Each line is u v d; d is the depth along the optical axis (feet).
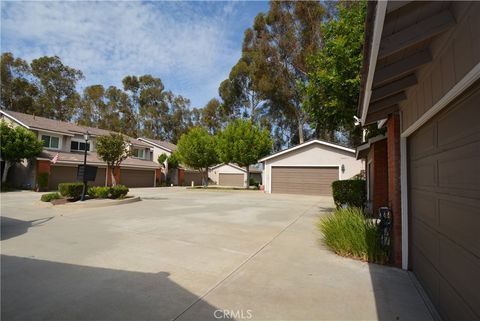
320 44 79.20
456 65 7.41
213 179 133.59
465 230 7.59
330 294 11.32
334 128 30.76
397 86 11.25
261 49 89.45
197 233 22.18
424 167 11.71
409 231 14.30
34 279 12.55
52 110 121.29
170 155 114.83
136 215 31.17
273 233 22.52
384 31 7.46
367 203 36.42
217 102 127.95
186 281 12.48
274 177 72.54
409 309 10.13
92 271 13.61
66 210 34.40
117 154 45.65
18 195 53.62
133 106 151.94
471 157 7.25
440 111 9.64
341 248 16.66
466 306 7.51
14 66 111.14
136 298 10.75
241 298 10.88
